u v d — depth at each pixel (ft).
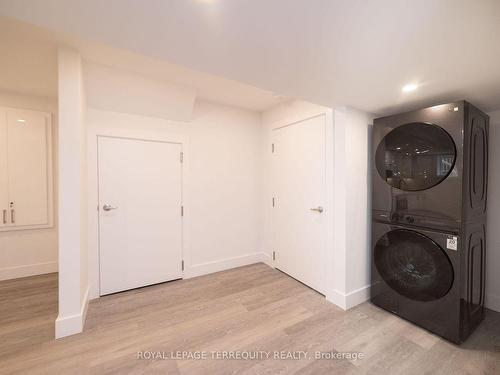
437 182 5.55
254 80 5.05
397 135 6.30
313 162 8.14
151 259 8.50
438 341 5.51
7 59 6.19
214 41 3.63
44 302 7.27
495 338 5.60
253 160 10.78
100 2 2.76
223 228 10.05
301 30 3.35
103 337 5.65
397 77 4.87
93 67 6.53
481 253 6.15
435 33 3.41
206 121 9.52
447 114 5.33
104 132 7.60
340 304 7.00
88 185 7.40
